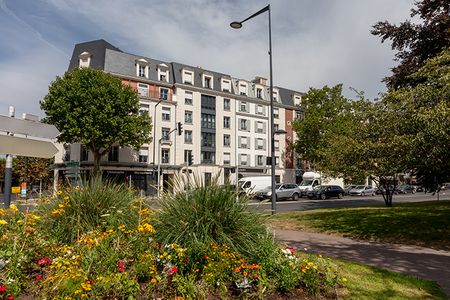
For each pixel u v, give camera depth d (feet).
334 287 14.40
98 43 135.64
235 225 16.53
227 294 12.66
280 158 176.76
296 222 40.37
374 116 47.62
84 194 19.04
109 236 14.52
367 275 17.07
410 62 58.03
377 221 38.11
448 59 31.09
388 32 61.11
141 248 14.02
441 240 28.19
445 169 34.76
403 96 33.86
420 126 30.83
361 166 51.98
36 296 11.44
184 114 142.72
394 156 39.17
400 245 27.07
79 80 101.60
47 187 24.32
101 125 100.83
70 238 17.15
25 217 15.40
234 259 13.74
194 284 12.46
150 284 11.63
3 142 18.65
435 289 15.21
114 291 10.96
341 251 24.54
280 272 13.53
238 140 161.17
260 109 171.94
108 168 123.85
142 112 125.08
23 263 12.59
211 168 146.00
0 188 164.14
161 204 17.74
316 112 149.48
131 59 136.77
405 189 164.55
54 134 21.21
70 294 10.08
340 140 57.88
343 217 42.70
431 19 56.03
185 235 15.71
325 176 65.31
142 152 131.23
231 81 165.17
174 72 144.25
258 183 111.55
